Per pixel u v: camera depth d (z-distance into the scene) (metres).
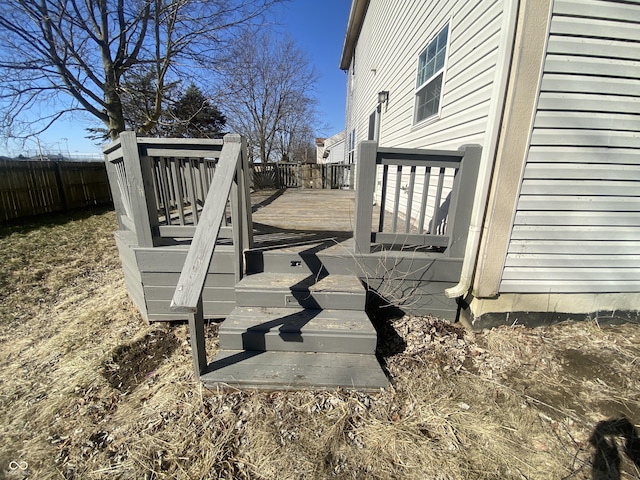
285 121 24.67
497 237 2.38
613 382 1.99
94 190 9.91
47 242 5.59
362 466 1.44
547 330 2.57
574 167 2.27
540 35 2.01
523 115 2.14
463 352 2.30
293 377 1.88
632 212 2.40
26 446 1.60
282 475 1.40
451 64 3.10
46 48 7.24
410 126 4.73
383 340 2.42
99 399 1.93
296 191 9.06
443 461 1.46
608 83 2.14
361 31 9.76
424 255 2.62
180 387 1.93
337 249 2.71
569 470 1.43
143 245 2.62
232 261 2.65
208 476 1.39
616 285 2.58
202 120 17.38
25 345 2.65
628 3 2.04
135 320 2.99
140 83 10.12
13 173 7.39
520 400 1.84
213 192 1.88
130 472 1.43
